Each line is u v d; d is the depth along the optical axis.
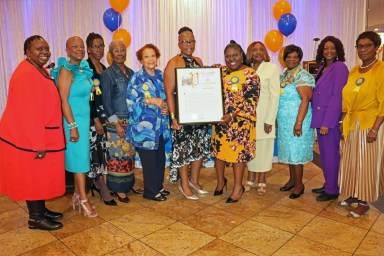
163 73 2.96
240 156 2.86
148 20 5.09
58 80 2.42
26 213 2.83
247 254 2.08
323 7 5.49
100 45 2.87
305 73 2.97
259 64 3.10
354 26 5.50
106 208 2.90
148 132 2.85
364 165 2.55
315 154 4.92
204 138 3.12
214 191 3.35
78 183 2.66
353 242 2.22
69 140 2.53
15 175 2.32
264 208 2.86
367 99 2.50
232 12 5.14
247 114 2.80
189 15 5.10
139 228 2.48
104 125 2.88
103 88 2.77
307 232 2.38
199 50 5.17
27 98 2.20
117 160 2.94
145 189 3.10
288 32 4.46
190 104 2.79
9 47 5.30
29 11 5.19
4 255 2.10
